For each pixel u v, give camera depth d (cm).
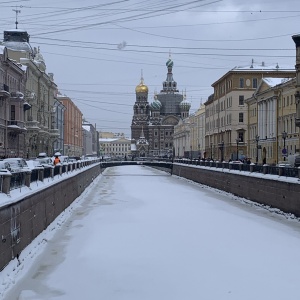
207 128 13350
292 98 7019
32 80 8400
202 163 7912
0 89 6197
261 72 10150
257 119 8925
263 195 4569
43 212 3109
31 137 8012
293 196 3825
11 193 2380
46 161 5094
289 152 7125
